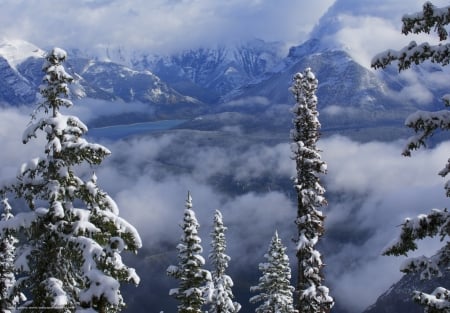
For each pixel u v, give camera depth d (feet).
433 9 38.37
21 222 50.90
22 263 50.67
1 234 50.42
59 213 49.60
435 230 37.78
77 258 49.67
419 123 38.47
